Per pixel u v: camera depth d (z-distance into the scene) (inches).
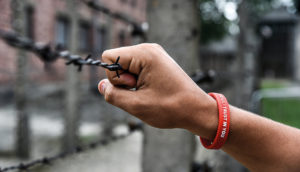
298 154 22.9
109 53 20.9
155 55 20.6
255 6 510.9
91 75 118.5
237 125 22.6
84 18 211.0
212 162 85.5
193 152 57.4
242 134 22.7
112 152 130.9
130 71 21.0
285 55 1134.4
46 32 246.7
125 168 111.4
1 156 109.5
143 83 21.1
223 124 21.7
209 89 61.6
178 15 51.1
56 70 163.5
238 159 24.1
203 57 730.8
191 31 51.4
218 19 591.5
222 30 611.8
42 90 182.2
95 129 173.3
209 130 22.1
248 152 23.3
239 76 114.8
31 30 227.0
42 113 174.9
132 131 59.7
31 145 124.4
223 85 115.0
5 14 111.8
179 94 20.9
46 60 44.8
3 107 168.9
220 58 722.2
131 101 20.9
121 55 20.6
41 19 239.5
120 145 146.6
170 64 20.9
